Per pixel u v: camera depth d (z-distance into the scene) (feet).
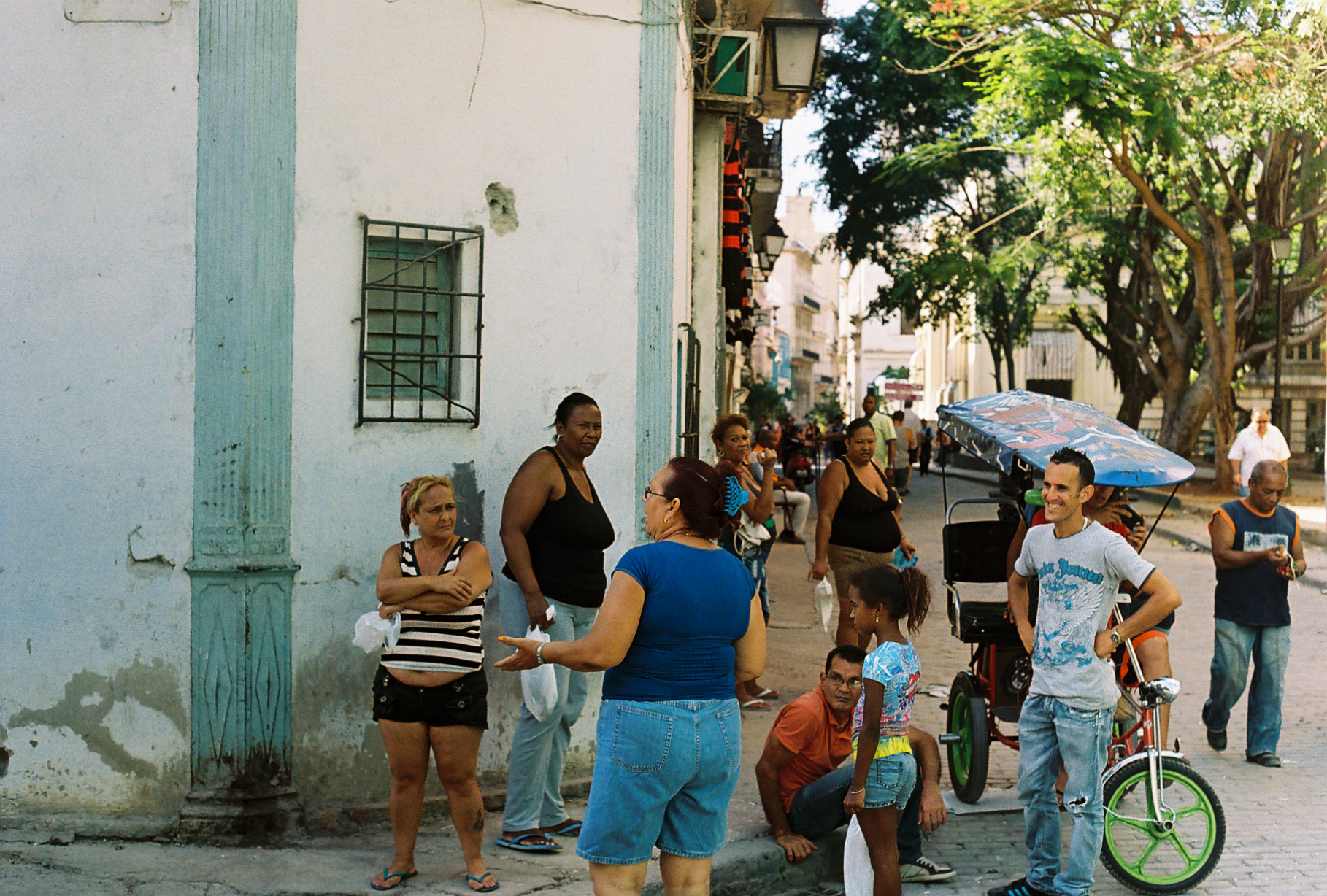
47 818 15.87
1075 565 14.94
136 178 15.58
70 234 15.65
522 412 17.97
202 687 15.81
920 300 94.53
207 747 15.85
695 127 30.91
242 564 15.72
